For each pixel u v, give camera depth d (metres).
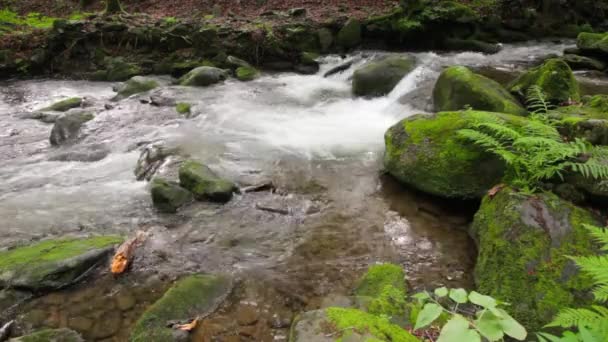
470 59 11.17
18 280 4.00
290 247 4.72
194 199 5.55
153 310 3.69
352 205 5.52
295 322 3.13
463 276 4.23
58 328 3.64
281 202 5.57
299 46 11.96
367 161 6.67
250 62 11.95
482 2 13.20
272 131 7.79
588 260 2.64
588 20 13.73
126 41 12.25
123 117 8.30
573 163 4.32
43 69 12.12
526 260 3.77
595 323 2.29
